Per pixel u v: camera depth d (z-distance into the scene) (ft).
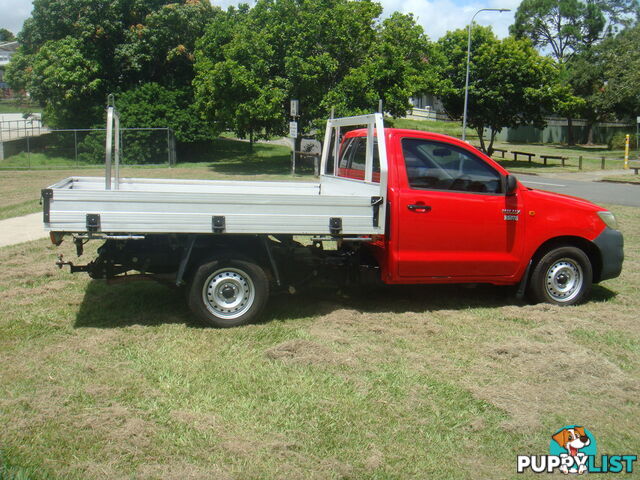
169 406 13.74
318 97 81.87
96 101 108.47
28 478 10.79
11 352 16.84
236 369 15.85
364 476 11.21
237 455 11.78
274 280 20.08
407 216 19.89
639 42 140.36
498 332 19.15
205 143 109.50
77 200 17.17
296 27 81.46
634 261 30.12
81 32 106.01
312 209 18.54
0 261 28.04
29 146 101.04
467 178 20.62
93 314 20.35
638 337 18.85
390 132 20.11
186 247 18.57
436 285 24.86
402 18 85.66
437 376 15.65
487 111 105.91
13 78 120.67
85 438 12.25
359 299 22.65
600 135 179.73
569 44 216.13
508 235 20.98
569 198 22.33
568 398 14.55
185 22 106.63
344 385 14.99
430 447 12.26
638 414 13.85
